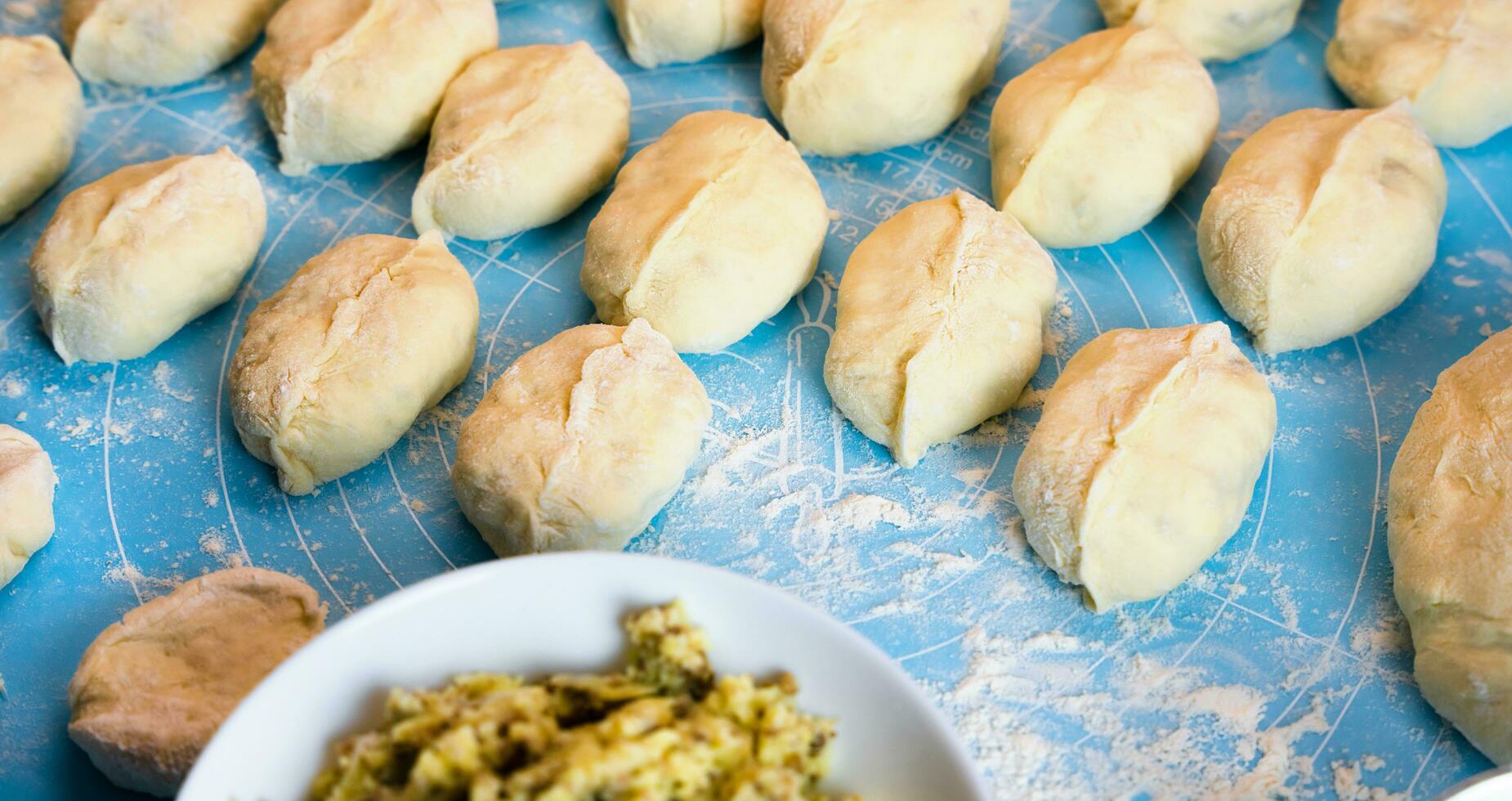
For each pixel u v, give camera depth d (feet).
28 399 1.58
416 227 1.67
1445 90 1.66
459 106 1.69
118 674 1.36
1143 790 1.34
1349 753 1.35
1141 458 1.41
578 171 1.66
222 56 1.84
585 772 1.12
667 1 1.76
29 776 1.36
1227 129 1.74
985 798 1.16
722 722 1.18
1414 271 1.56
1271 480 1.50
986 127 1.76
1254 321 1.56
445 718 1.18
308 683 1.19
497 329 1.61
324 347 1.49
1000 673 1.39
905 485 1.50
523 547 1.43
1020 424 1.53
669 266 1.55
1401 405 1.53
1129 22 1.78
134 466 1.53
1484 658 1.33
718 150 1.62
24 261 1.69
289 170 1.74
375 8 1.73
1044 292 1.55
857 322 1.53
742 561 1.46
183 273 1.59
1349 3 1.75
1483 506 1.38
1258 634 1.41
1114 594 1.41
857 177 1.72
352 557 1.47
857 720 1.22
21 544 1.46
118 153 1.78
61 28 1.87
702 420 1.48
